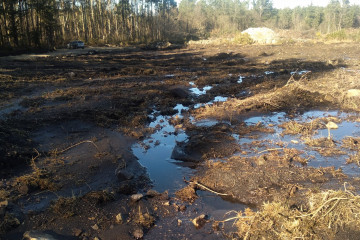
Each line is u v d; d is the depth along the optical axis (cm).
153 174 601
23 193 525
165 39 5106
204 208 488
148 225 446
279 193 505
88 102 1070
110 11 4822
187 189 527
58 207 476
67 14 4366
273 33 4306
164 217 466
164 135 796
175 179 581
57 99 1105
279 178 550
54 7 3706
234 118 904
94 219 457
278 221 409
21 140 714
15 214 460
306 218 403
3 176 575
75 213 469
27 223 447
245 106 1002
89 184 561
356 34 3962
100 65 2058
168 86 1373
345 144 703
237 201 505
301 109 996
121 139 762
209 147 703
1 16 3186
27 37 3297
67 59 2442
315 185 529
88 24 4659
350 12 6344
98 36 4659
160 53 3089
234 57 2536
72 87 1323
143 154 689
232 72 1730
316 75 1526
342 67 1812
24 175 574
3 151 627
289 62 2084
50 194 527
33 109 979
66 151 694
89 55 2836
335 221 401
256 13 7388
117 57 2645
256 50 3027
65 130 815
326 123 855
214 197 517
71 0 4497
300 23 6769
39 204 498
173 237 422
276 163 604
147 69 1789
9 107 1006
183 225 446
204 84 1406
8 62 2156
